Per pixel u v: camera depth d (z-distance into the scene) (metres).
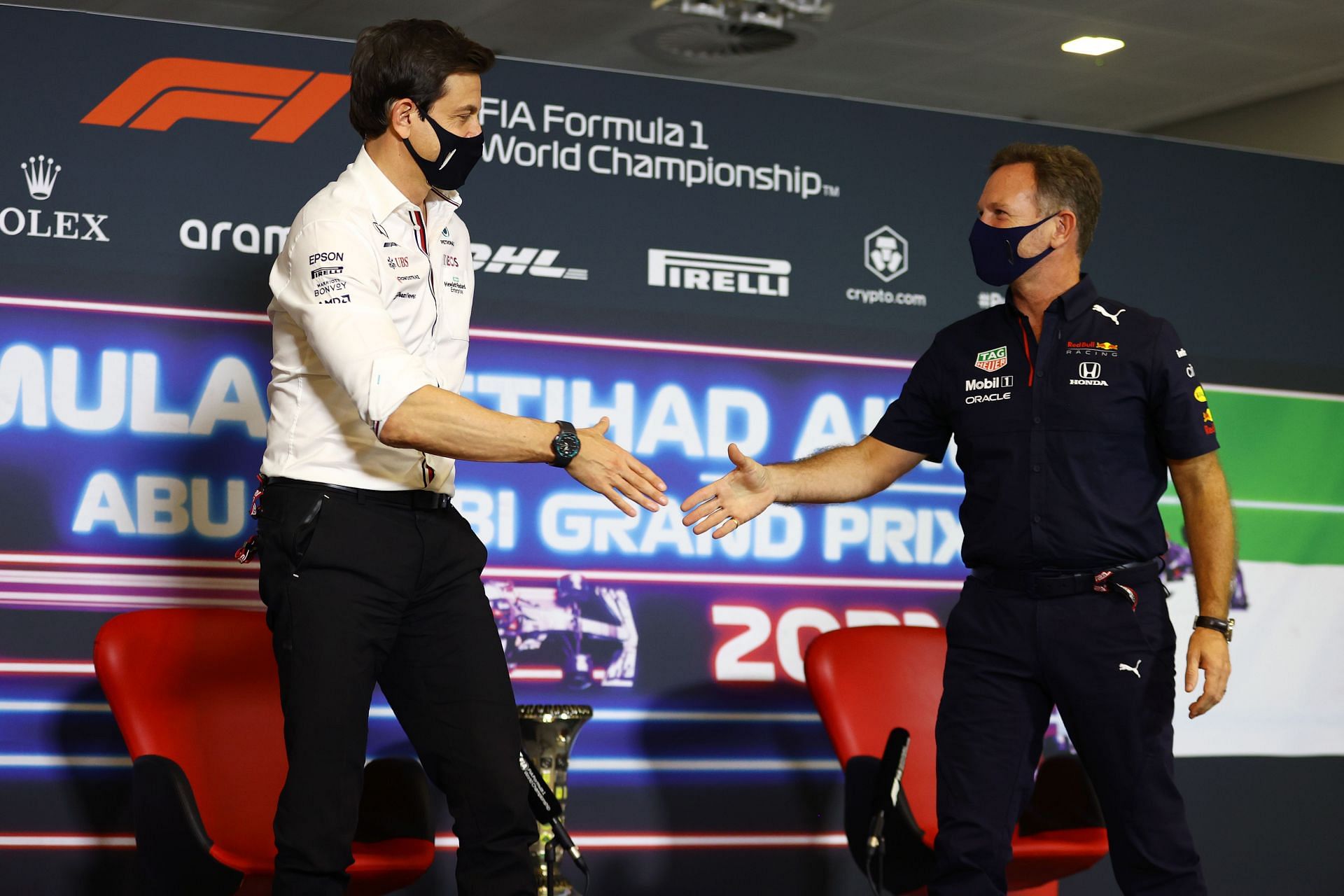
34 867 3.39
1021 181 2.71
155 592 3.49
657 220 3.93
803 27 5.83
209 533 3.53
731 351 3.97
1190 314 4.41
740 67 6.42
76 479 3.46
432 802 3.63
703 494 2.76
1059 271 2.72
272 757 3.09
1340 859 4.35
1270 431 4.46
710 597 3.91
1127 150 4.38
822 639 3.42
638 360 3.89
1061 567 2.63
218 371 3.56
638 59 6.32
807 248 4.06
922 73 6.46
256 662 3.12
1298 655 4.38
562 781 3.14
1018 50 6.12
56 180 3.46
